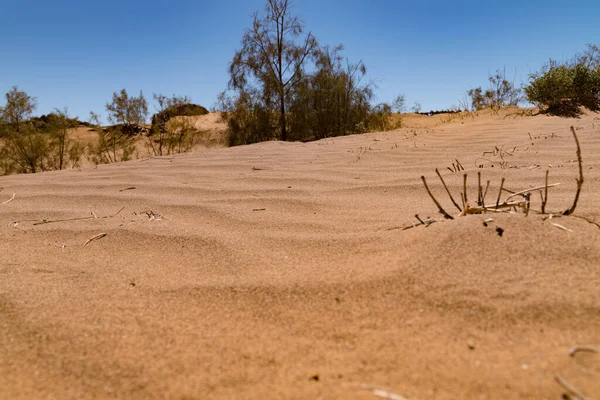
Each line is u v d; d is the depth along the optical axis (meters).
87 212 2.81
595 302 1.27
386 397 1.01
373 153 4.64
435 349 1.17
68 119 8.77
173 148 10.13
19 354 1.24
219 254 1.92
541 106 7.51
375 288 1.46
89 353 1.24
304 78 11.70
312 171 3.82
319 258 1.78
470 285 1.41
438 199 2.65
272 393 1.05
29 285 1.69
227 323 1.37
